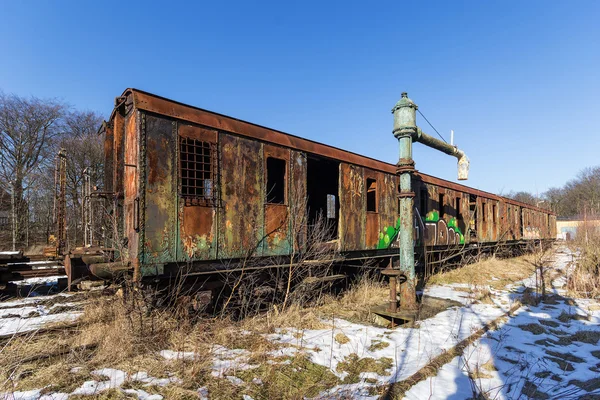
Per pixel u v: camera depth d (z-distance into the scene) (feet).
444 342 17.03
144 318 15.08
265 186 20.57
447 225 41.24
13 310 21.76
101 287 26.23
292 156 22.50
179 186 16.42
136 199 14.96
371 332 18.53
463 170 31.99
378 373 13.47
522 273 43.09
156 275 15.40
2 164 84.64
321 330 18.56
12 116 85.10
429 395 11.76
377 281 31.78
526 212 69.92
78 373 12.07
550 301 27.43
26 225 82.17
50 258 33.24
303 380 12.66
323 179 36.50
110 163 21.24
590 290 30.99
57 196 32.68
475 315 22.43
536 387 12.80
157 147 15.79
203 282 17.62
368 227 28.63
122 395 10.73
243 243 18.99
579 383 13.28
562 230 125.49
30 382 11.48
